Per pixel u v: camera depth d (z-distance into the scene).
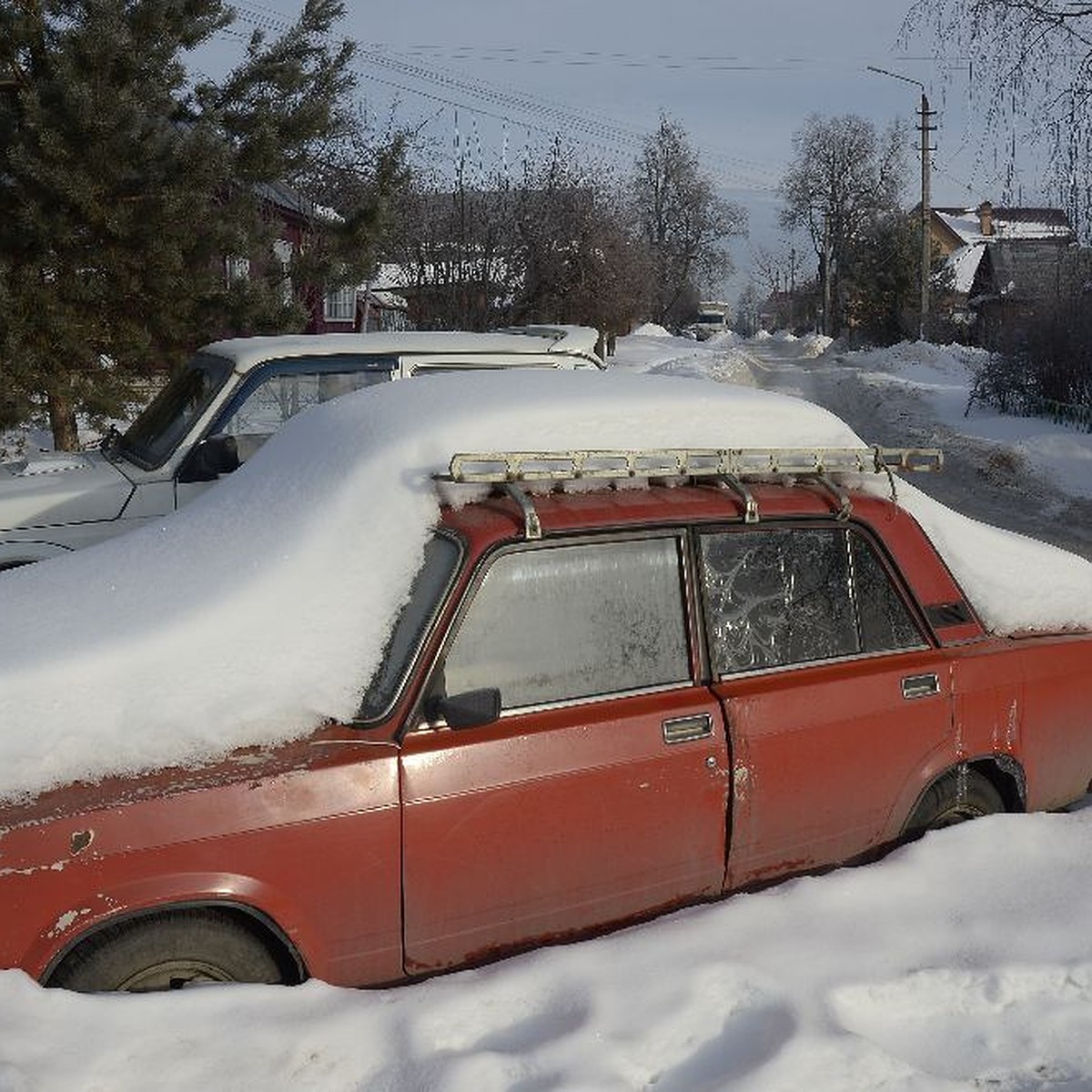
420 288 30.34
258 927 2.93
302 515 3.44
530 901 3.18
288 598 3.19
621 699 3.35
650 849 3.33
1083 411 19.31
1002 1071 2.86
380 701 3.11
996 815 3.88
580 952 3.02
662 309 84.62
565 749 3.18
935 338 48.31
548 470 3.42
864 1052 2.71
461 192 30.17
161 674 3.00
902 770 3.76
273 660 3.09
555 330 7.60
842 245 83.50
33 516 5.86
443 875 3.05
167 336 12.18
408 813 2.99
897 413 22.73
